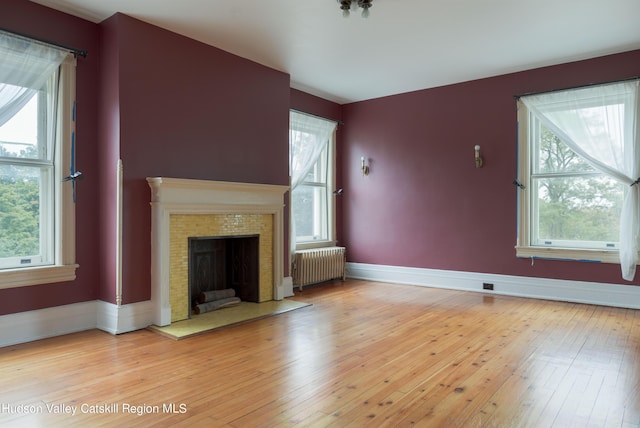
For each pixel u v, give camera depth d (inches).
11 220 134.7
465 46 174.2
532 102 200.4
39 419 85.8
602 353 125.2
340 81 221.5
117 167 142.8
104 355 122.8
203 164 168.7
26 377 106.7
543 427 82.9
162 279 149.5
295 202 237.5
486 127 215.3
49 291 139.7
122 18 144.1
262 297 189.6
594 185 189.9
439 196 230.5
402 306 185.9
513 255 208.2
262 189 185.3
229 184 168.6
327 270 238.5
